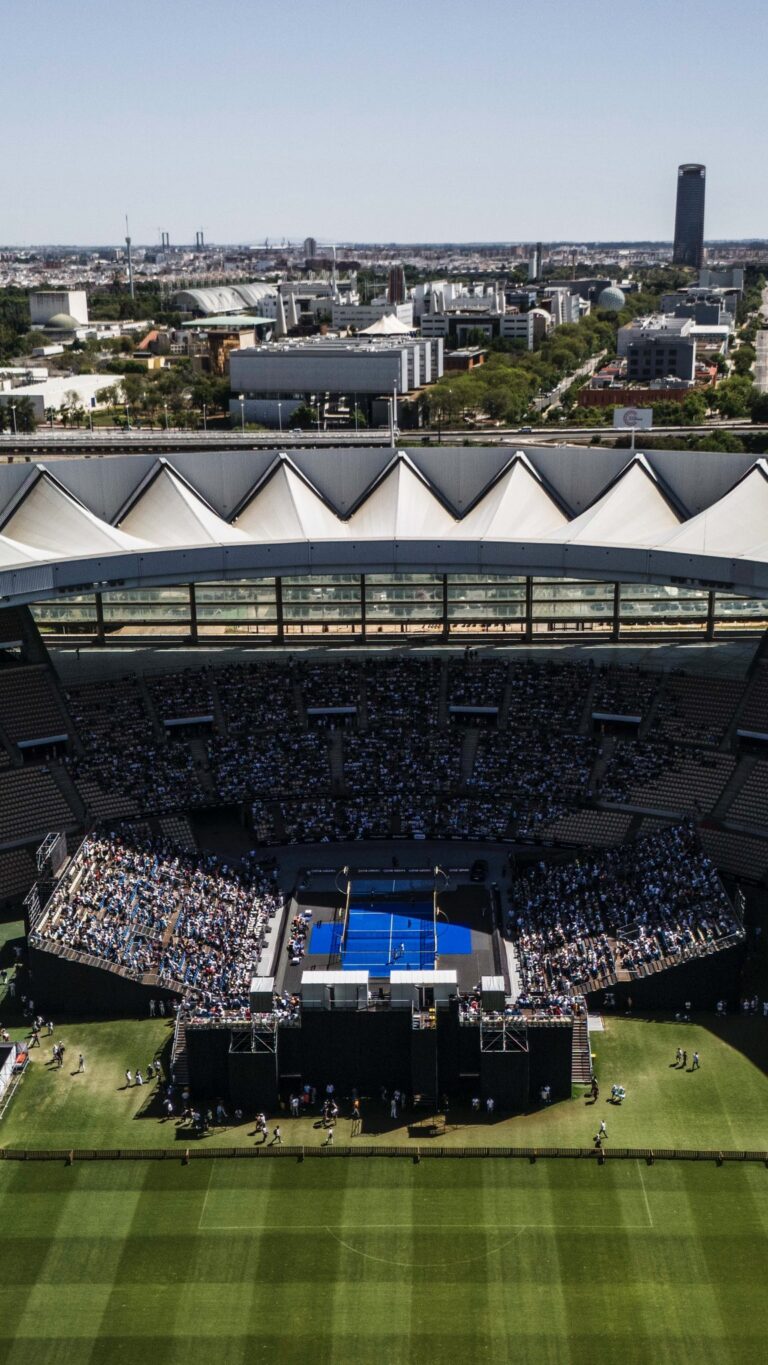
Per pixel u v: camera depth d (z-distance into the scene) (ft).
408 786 452.35
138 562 452.76
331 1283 260.83
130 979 351.05
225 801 446.19
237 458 503.61
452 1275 262.06
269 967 361.30
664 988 348.38
